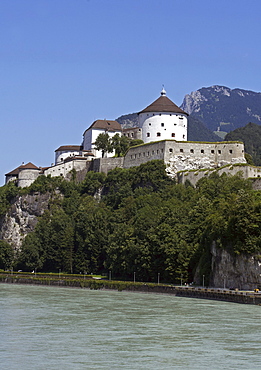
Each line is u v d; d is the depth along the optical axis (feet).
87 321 376.48
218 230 552.82
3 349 289.33
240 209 528.22
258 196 619.67
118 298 528.63
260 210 521.24
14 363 263.08
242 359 272.51
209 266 569.23
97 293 589.32
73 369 253.85
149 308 443.32
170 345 299.99
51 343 303.89
